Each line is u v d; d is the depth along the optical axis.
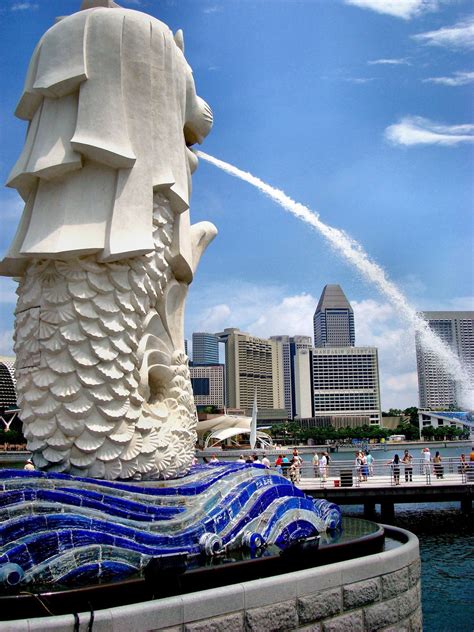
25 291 8.16
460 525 20.58
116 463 7.85
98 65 8.26
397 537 9.37
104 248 7.96
